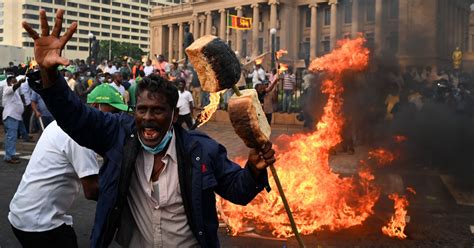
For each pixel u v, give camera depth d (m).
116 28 151.25
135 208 2.20
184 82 12.53
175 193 2.16
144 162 2.17
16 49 77.69
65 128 2.11
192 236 2.20
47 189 2.96
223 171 2.17
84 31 140.75
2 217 6.05
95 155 3.00
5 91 9.77
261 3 61.97
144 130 2.08
